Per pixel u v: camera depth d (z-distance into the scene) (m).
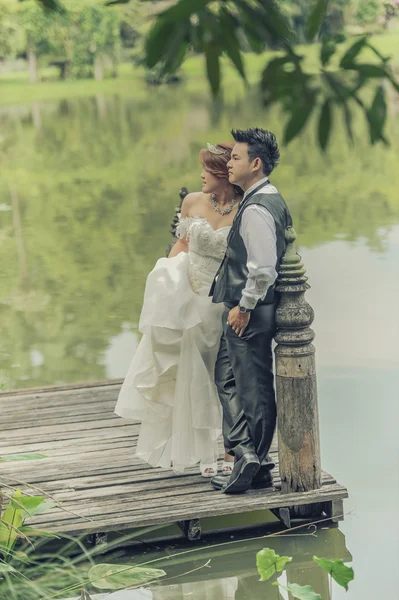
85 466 5.42
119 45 48.50
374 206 15.84
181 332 5.03
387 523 5.00
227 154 4.85
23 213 17.61
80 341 9.12
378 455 5.97
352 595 4.29
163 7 1.44
